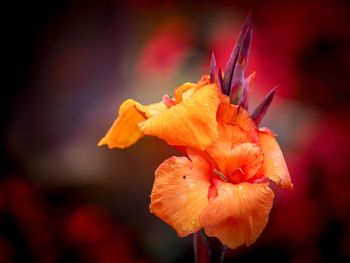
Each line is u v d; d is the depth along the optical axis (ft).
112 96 3.10
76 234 2.69
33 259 2.65
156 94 3.13
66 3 2.98
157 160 2.90
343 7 3.16
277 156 1.30
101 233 2.70
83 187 2.81
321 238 2.78
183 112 1.26
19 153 2.90
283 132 2.97
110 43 3.13
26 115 2.98
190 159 1.26
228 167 1.28
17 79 2.96
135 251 2.71
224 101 1.30
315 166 2.86
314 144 2.90
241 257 2.74
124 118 1.42
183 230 1.20
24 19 2.93
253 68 3.14
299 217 2.77
